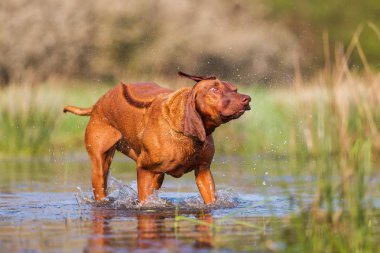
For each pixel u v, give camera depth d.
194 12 44.91
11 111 21.64
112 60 40.91
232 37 44.72
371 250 7.27
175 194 12.13
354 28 57.62
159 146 9.88
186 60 42.88
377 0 58.72
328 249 7.27
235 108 9.27
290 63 43.69
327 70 9.98
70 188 12.90
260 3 55.94
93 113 11.52
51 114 22.23
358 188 7.96
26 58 38.94
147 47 42.00
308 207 9.84
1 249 7.21
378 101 11.29
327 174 8.49
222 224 8.71
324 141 9.31
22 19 39.31
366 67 10.27
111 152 11.47
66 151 21.30
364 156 8.30
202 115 9.53
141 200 10.26
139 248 7.24
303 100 14.20
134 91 10.90
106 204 10.72
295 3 58.31
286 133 19.72
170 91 10.59
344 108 9.29
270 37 46.31
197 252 7.07
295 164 12.38
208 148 10.11
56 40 39.72
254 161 17.61
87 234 8.04
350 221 7.96
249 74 43.72
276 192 11.73
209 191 10.36
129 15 41.84
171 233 8.09
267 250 7.20
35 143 21.30
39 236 7.92
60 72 39.66
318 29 57.12
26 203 10.84
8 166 17.38
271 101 22.14
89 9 41.00
